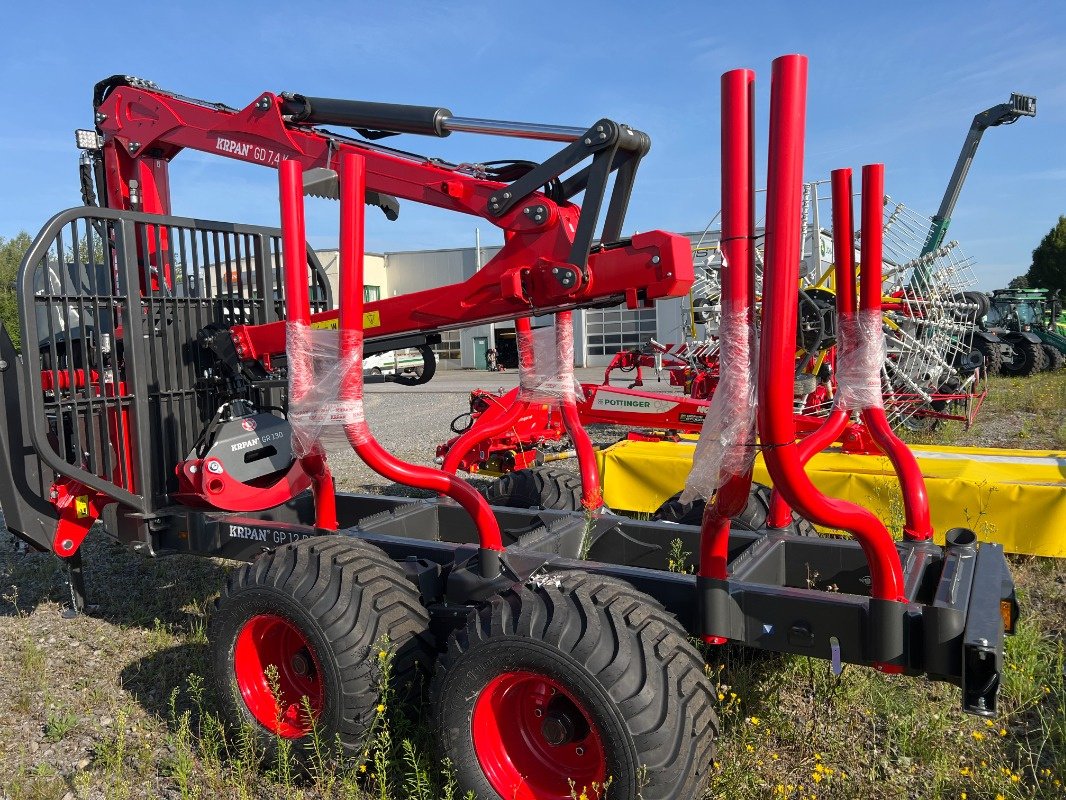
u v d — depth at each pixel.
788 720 3.04
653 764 2.22
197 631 4.18
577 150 2.82
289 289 2.93
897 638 2.28
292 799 2.79
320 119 3.62
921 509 3.07
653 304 2.79
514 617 2.48
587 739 2.48
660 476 5.65
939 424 9.95
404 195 3.35
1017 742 2.94
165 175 4.62
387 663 2.72
